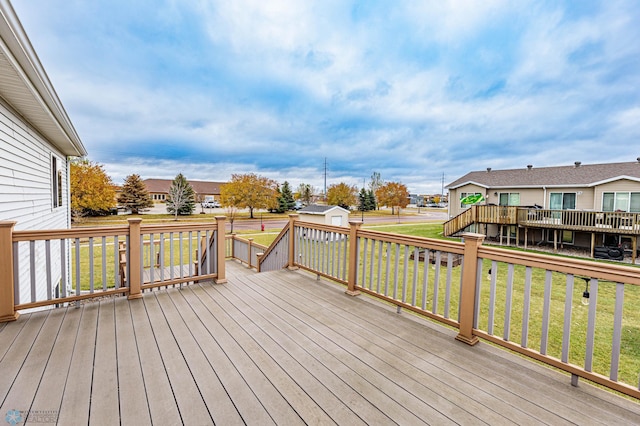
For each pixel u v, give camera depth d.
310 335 2.41
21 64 2.55
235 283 3.83
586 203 13.79
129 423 1.41
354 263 3.40
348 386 1.75
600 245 12.48
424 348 2.22
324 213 17.03
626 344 4.18
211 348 2.17
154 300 3.15
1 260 2.49
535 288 6.96
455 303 5.62
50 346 2.14
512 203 16.16
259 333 2.43
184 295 3.33
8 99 3.37
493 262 2.18
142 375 1.81
